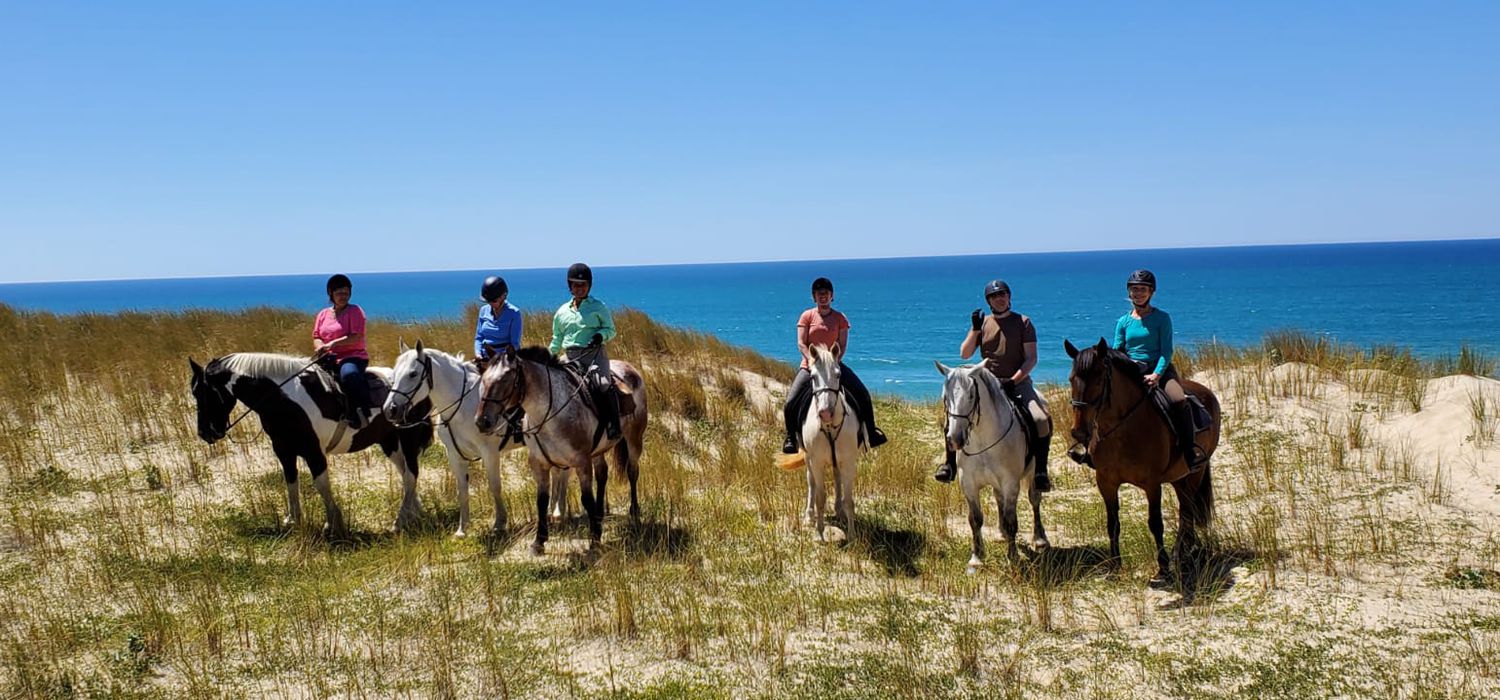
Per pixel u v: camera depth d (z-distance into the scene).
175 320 19.94
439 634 6.45
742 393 15.90
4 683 5.76
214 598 7.05
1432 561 7.36
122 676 5.86
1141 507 9.81
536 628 6.65
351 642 6.42
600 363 8.91
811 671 5.82
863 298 95.50
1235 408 12.83
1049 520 9.45
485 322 9.14
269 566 8.02
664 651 6.20
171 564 7.94
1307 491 9.58
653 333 17.98
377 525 9.41
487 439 8.81
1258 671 5.56
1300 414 12.20
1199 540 8.10
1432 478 9.53
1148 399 7.11
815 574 7.79
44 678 5.83
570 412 8.13
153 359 15.56
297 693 5.69
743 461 11.67
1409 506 8.80
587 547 8.56
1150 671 5.65
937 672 5.76
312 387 8.81
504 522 9.05
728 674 5.83
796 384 9.02
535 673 5.90
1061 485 10.94
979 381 7.39
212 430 8.65
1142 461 7.13
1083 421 6.81
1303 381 13.65
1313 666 5.58
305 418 8.73
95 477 10.39
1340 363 14.54
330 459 11.62
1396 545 7.69
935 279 155.88
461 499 8.96
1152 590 7.12
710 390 15.56
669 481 10.77
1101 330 48.12
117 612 6.99
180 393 13.69
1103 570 7.58
